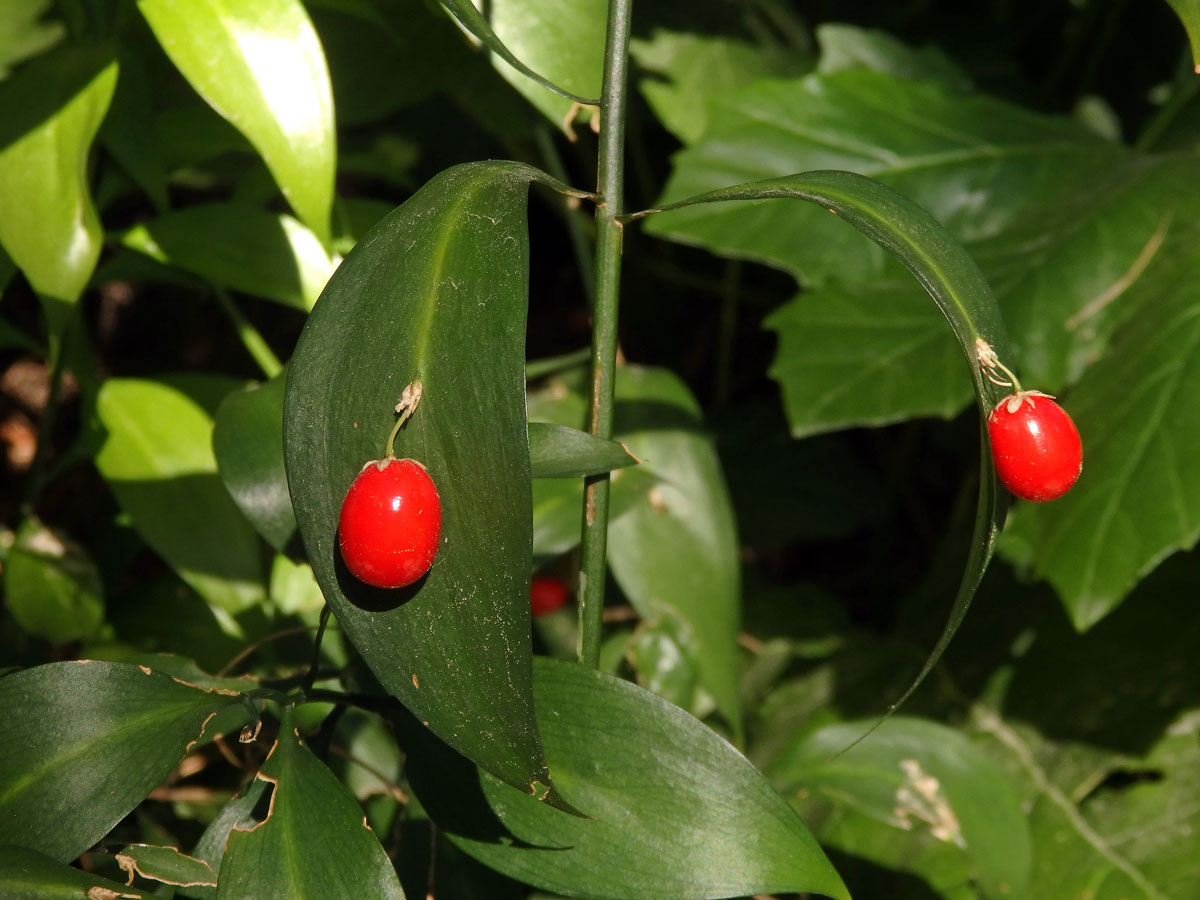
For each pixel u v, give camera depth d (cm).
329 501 23
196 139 35
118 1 32
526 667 22
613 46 25
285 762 25
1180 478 33
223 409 28
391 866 24
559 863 25
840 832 42
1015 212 41
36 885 24
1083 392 37
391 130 64
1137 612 47
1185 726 44
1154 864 41
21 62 46
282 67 29
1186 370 34
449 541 23
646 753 25
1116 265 38
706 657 34
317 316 23
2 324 35
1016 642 48
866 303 39
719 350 68
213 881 25
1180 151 46
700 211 42
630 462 26
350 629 23
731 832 25
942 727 34
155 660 27
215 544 33
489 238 23
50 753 25
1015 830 33
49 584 34
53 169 30
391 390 23
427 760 26
